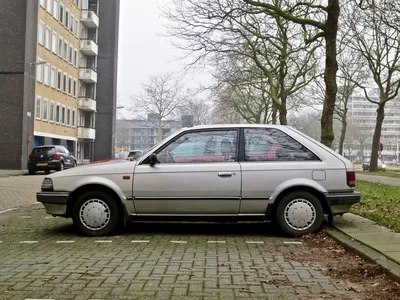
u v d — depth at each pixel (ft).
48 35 133.80
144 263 18.72
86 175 24.26
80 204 24.29
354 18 69.56
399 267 16.42
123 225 25.93
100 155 200.34
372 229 24.53
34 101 119.85
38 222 29.25
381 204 36.68
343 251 20.59
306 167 24.14
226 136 24.67
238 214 24.00
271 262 19.01
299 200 24.12
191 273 17.20
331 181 24.14
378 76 113.91
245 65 93.56
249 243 22.81
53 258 19.52
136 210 24.06
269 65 95.96
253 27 73.82
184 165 24.03
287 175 23.95
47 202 24.25
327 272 17.39
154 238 24.03
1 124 111.65
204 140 24.61
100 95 200.95
